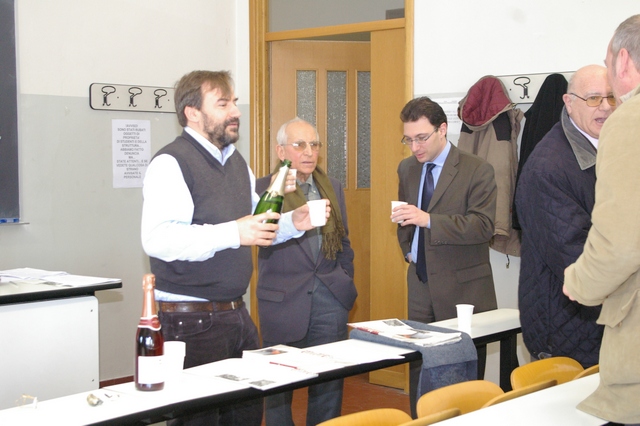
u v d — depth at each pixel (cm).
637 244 136
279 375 176
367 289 476
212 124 220
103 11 425
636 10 347
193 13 464
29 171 399
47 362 268
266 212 205
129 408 151
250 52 475
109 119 431
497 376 393
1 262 390
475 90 376
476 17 392
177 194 210
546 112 357
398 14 428
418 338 212
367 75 473
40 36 400
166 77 454
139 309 446
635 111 142
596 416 153
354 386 440
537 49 375
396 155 425
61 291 269
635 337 145
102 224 430
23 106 396
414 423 149
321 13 462
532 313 231
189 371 182
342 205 305
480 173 282
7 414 148
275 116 476
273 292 283
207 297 220
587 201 216
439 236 264
